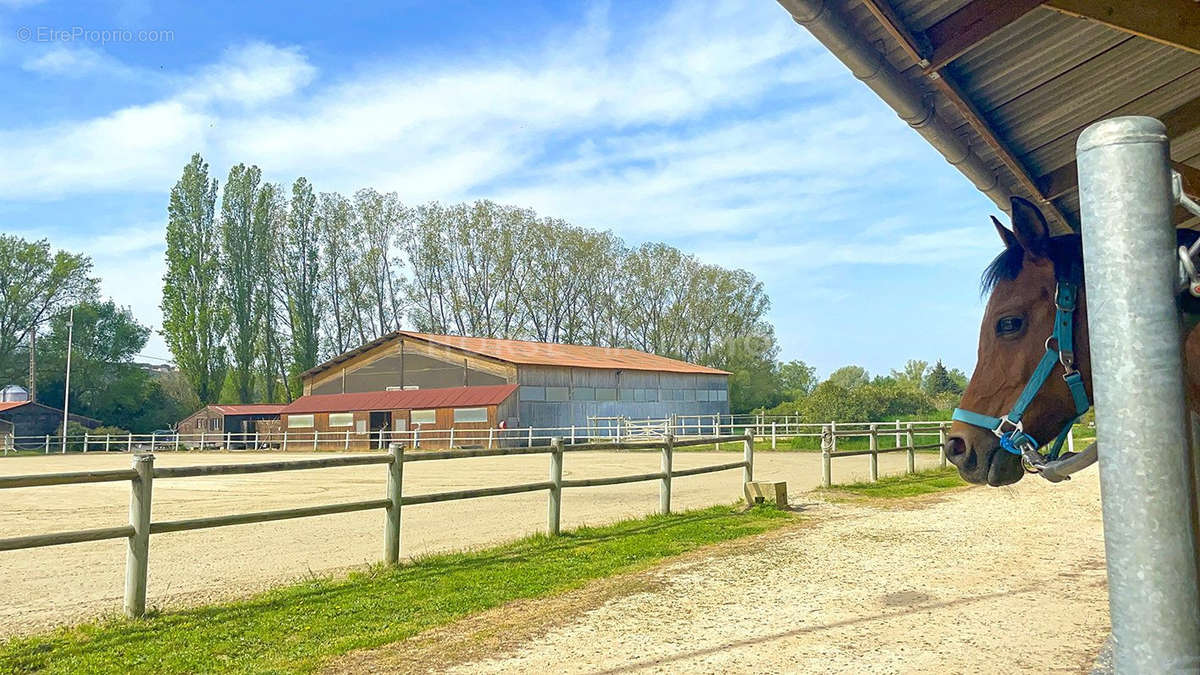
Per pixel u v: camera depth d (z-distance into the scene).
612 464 23.80
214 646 4.69
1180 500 0.92
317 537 9.21
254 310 54.22
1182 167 4.89
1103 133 0.97
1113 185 0.96
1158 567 0.91
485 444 35.22
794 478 16.19
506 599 5.89
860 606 5.42
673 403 44.41
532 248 63.31
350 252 59.66
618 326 67.44
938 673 3.96
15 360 57.44
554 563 7.07
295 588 6.16
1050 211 6.04
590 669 4.23
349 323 59.44
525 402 36.66
